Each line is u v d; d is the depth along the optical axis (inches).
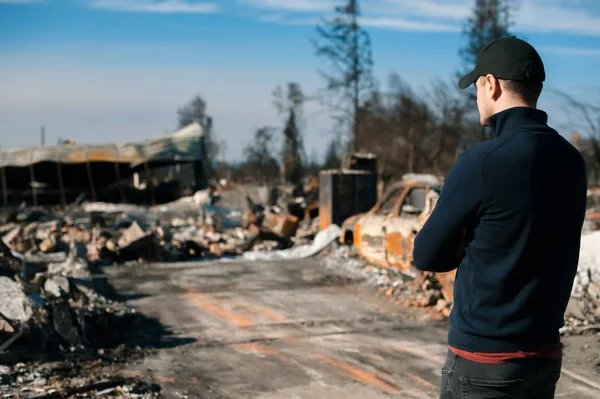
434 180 709.9
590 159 455.8
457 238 82.7
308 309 345.1
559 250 81.4
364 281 418.3
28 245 542.3
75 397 199.5
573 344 261.0
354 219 479.8
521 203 78.9
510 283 79.8
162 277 437.4
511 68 83.4
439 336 288.0
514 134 82.0
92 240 542.9
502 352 79.7
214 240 606.9
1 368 222.7
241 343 275.3
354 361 247.3
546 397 84.3
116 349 256.4
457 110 1381.6
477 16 1600.6
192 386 216.1
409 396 208.1
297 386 217.3
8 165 1413.6
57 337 253.1
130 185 1708.9
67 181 1599.4
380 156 1537.9
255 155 2431.1
